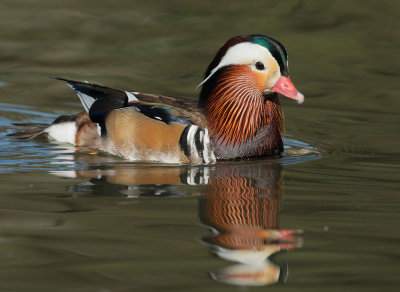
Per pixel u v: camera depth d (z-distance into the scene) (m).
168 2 24.39
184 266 7.84
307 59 19.92
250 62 12.80
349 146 14.04
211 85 13.13
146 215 9.60
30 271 7.68
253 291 7.20
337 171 12.21
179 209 9.88
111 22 22.53
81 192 10.73
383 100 17.27
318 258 8.12
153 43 21.12
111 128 13.55
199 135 12.70
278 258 8.11
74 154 13.40
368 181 11.53
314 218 9.56
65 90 18.05
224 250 8.35
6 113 16.17
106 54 20.33
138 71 19.05
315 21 22.59
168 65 19.55
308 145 14.17
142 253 8.22
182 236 8.78
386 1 24.22
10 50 20.34
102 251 8.28
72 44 21.00
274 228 9.12
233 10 23.67
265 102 12.98
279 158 13.16
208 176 11.80
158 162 12.88
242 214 9.70
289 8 23.66
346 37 21.47
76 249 8.33
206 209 9.89
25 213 9.63
